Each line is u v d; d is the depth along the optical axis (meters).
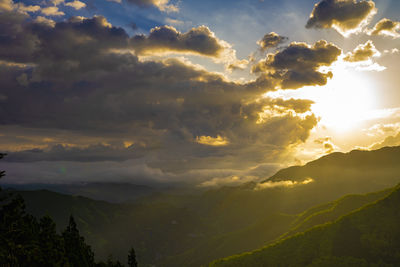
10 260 101.12
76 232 171.38
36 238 129.38
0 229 109.81
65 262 132.50
